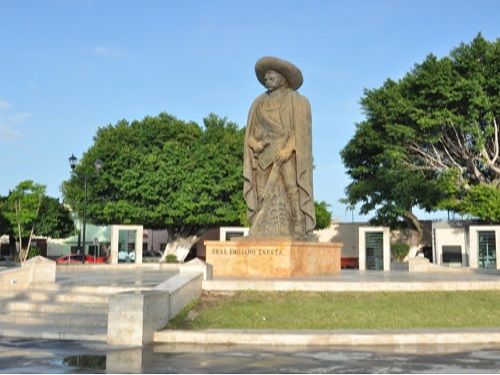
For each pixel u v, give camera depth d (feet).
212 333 39.78
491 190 133.39
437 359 33.71
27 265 64.49
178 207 153.69
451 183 137.59
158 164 154.71
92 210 156.87
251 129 72.74
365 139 148.56
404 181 139.85
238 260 65.00
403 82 144.56
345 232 184.03
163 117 165.37
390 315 46.42
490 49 133.90
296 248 65.46
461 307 49.80
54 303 52.29
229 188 155.63
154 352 35.81
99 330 42.86
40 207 183.42
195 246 195.93
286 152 69.92
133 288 56.49
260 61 71.82
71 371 29.81
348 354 35.27
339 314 46.44
